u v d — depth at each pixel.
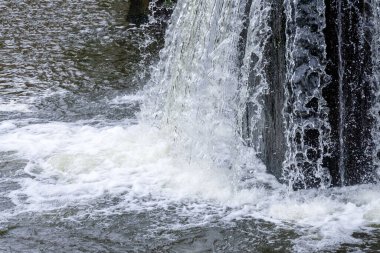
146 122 8.08
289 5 5.90
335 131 6.13
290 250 5.25
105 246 5.40
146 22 13.65
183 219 5.80
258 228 5.60
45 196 6.32
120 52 11.59
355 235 5.44
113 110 8.72
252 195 6.18
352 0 5.95
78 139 7.65
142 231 5.62
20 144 7.55
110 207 6.06
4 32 13.10
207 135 7.05
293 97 6.02
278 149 6.38
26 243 5.48
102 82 9.98
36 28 13.40
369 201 6.02
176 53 7.94
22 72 10.54
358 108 6.17
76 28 13.36
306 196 6.11
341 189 6.23
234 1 6.84
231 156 6.89
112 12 14.73
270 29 6.29
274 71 6.30
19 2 15.85
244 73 6.77
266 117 6.61
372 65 6.14
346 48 6.03
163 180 6.56
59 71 10.55
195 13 7.51
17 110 8.77
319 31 5.91
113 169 6.83
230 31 6.91
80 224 5.76
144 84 9.84
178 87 7.59
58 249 5.37
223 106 7.14
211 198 6.19
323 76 5.99
